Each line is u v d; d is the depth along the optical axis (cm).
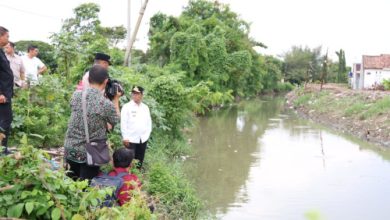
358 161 1310
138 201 427
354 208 874
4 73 593
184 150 1330
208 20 3631
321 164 1266
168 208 757
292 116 2745
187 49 2997
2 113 595
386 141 1623
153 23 3328
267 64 5806
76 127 527
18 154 409
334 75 6831
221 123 2283
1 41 588
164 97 1296
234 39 3703
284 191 990
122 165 554
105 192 412
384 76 4375
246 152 1437
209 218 802
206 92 1364
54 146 866
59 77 1136
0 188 385
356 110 2244
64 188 413
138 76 1219
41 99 943
